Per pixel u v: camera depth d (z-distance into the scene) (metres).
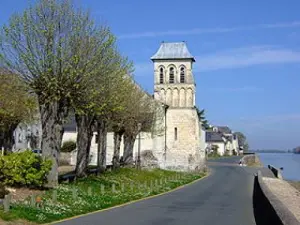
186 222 19.00
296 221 13.17
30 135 70.94
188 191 35.88
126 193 29.97
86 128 35.03
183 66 66.88
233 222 19.27
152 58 67.25
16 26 25.84
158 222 18.72
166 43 68.38
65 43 26.06
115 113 40.00
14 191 22.28
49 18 26.17
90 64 26.72
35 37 25.78
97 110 28.27
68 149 66.62
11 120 39.22
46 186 25.52
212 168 78.19
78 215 20.00
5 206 17.11
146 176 46.69
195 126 65.31
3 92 31.62
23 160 23.42
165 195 31.88
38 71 25.77
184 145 65.12
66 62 25.89
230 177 56.06
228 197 31.11
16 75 26.25
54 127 27.02
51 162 24.94
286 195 39.75
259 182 35.69
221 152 151.38
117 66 30.61
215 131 160.88
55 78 25.53
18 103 33.50
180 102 66.12
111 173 41.28
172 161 64.88
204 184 44.25
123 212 21.64
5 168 23.03
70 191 25.27
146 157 59.50
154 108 54.50
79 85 26.31
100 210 22.20
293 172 94.25
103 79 28.22
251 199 29.95
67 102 27.17
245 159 108.94
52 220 17.97
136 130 49.12
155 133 57.47
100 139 40.50
